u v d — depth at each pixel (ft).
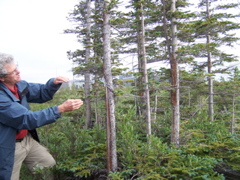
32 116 8.82
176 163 12.38
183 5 19.06
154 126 19.61
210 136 15.88
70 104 9.13
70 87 41.19
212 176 11.21
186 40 19.19
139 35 19.04
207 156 13.48
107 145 12.46
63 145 14.64
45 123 8.95
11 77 9.59
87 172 12.07
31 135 12.28
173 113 16.51
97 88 22.53
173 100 16.52
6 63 9.27
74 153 14.69
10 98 9.43
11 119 8.89
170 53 16.58
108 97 12.48
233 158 12.87
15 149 10.62
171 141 16.60
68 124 17.42
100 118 24.81
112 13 12.64
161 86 16.51
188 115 23.84
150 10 17.35
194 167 11.44
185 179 11.19
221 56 25.04
